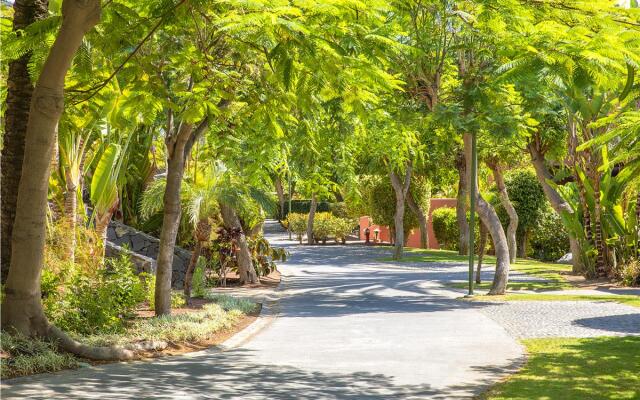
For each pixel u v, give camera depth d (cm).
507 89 1669
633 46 688
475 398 750
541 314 1600
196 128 1427
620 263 2567
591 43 676
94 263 1617
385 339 1229
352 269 3419
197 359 1013
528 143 2864
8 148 1060
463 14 1370
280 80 709
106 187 1808
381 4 842
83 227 1788
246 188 2208
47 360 875
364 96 930
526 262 3722
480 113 1795
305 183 3631
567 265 3484
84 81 1099
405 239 5169
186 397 732
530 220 4178
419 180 4694
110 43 929
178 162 1398
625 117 1035
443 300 2022
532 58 678
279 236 6894
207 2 831
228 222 2470
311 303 1952
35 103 904
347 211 5809
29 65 912
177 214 1406
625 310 1655
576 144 2653
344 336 1273
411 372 902
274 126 1266
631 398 745
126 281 1355
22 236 933
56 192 1784
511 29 894
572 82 670
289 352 1085
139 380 823
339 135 1817
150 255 2409
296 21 693
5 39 865
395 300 2036
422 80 1969
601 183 2603
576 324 1413
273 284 2539
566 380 844
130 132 1808
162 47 1134
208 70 1169
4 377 809
